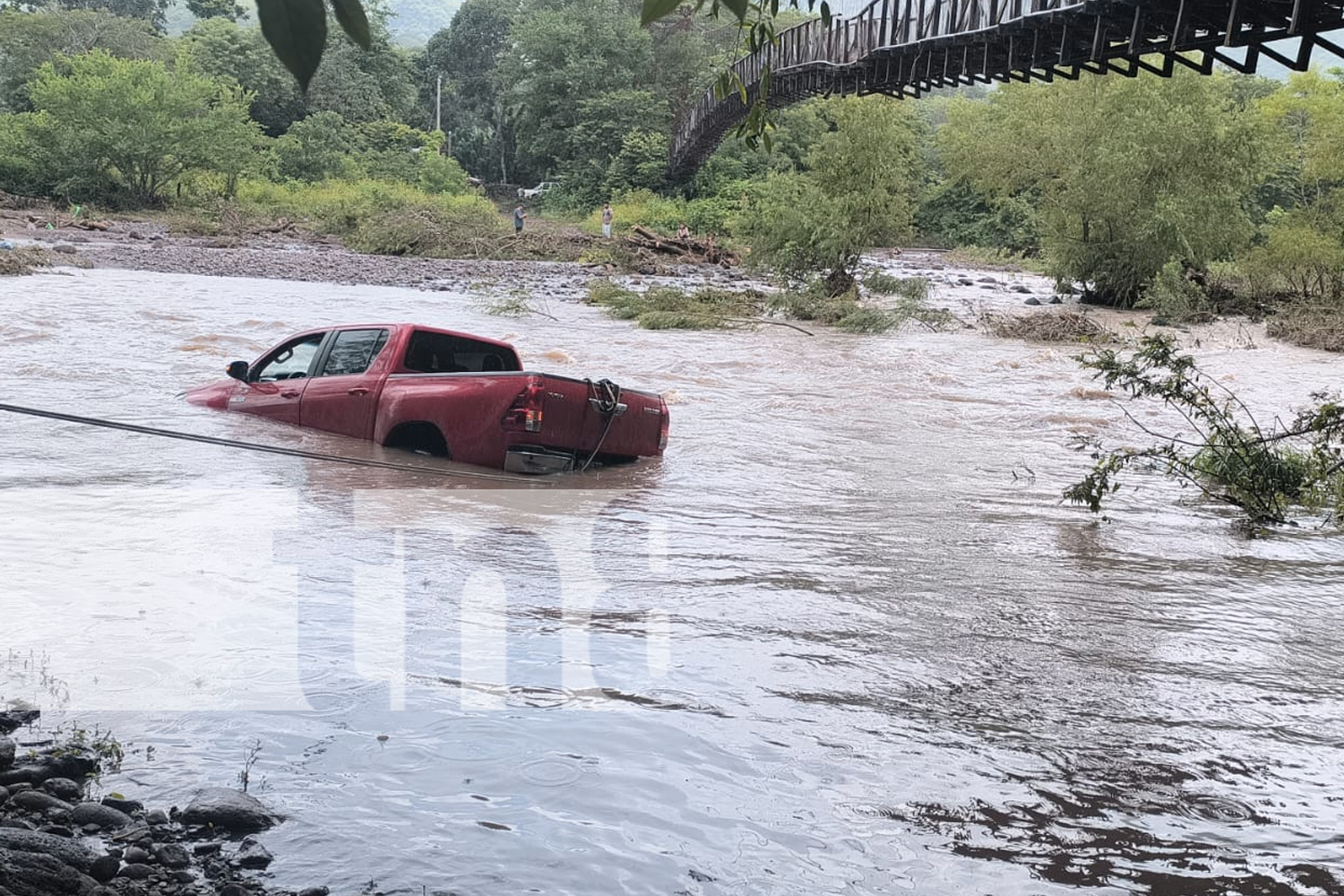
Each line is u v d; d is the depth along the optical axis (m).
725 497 8.38
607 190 78.75
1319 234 31.56
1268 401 15.11
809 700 4.37
